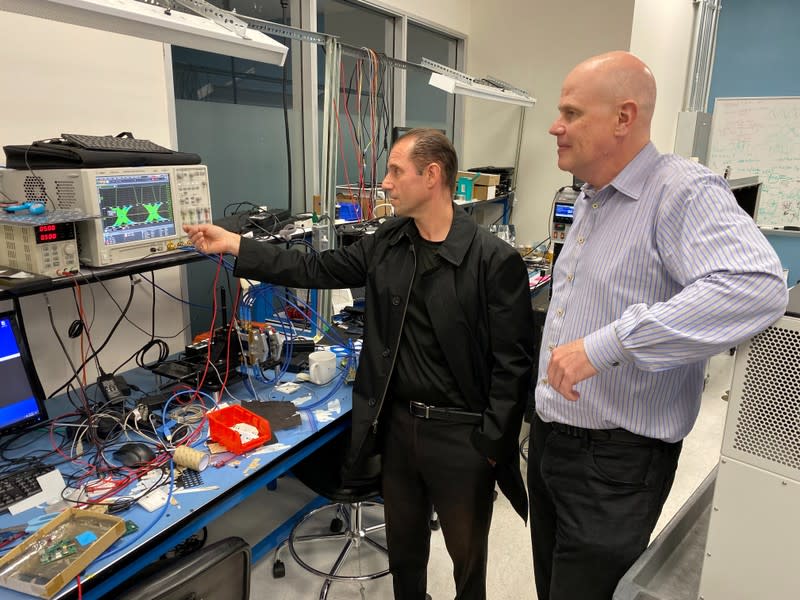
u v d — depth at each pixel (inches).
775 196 186.2
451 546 64.9
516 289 58.1
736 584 38.0
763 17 188.7
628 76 43.3
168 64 90.7
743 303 34.9
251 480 57.0
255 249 65.1
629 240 45.2
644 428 46.6
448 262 58.2
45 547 44.5
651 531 48.6
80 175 56.9
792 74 188.1
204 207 70.6
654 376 45.3
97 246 58.9
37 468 55.3
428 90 181.2
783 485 34.8
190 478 55.3
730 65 197.9
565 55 168.7
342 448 75.2
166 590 38.9
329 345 90.2
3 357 58.7
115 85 83.4
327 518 95.0
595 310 47.4
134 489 53.4
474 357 59.6
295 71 128.0
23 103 73.0
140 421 63.6
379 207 111.7
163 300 94.4
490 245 58.2
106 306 85.7
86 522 47.7
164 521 48.9
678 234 41.9
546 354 52.7
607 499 47.7
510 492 63.1
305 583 80.9
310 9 124.4
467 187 155.1
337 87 83.0
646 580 41.5
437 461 60.9
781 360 33.9
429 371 60.1
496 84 133.8
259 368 78.3
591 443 48.7
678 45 184.1
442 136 57.7
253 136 118.9
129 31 50.2
